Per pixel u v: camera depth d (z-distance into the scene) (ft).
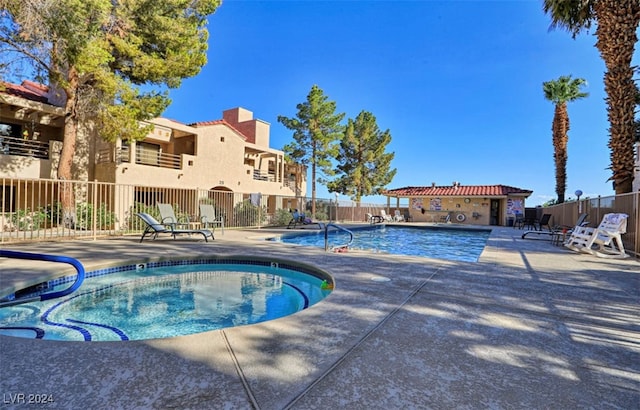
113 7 36.45
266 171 82.33
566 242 29.43
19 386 5.89
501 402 5.66
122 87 37.50
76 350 7.44
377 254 23.09
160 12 39.93
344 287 13.62
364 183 101.19
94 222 30.58
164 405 5.39
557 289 13.62
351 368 6.80
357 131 99.76
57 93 47.11
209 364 6.89
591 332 9.01
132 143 45.70
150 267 20.81
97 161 49.16
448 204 84.12
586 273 17.02
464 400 5.70
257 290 17.71
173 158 59.11
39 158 43.14
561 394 5.96
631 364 7.19
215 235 37.17
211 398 5.63
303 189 93.71
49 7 26.86
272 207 73.56
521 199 74.23
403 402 5.60
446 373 6.66
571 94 64.08
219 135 61.52
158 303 15.46
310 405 5.47
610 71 29.14
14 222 36.78
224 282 19.29
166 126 53.36
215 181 60.23
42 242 28.27
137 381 6.15
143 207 42.96
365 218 87.71
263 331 8.76
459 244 41.91
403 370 6.75
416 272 16.78
